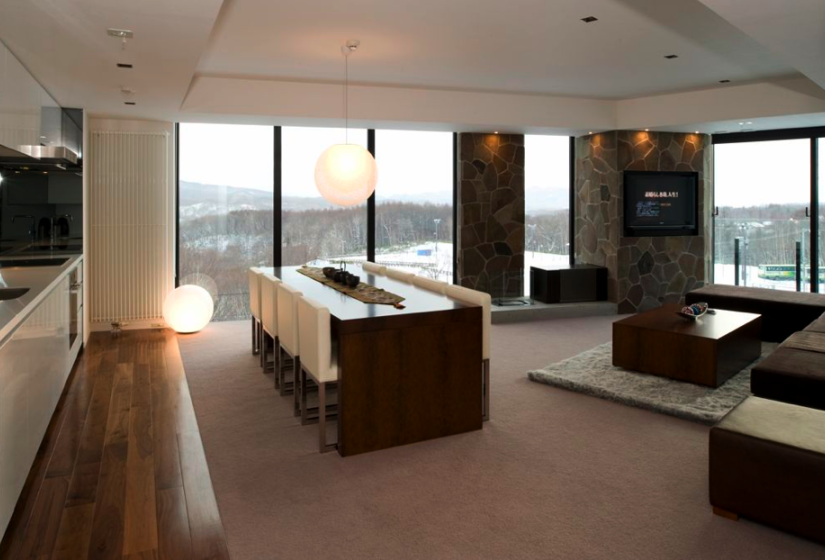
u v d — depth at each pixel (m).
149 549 2.33
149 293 6.63
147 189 6.52
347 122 6.71
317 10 4.10
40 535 2.43
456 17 4.27
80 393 4.35
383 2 3.96
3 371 2.31
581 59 5.48
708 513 2.59
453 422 3.54
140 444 3.41
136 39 3.59
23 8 3.05
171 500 2.74
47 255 5.39
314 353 3.36
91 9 3.09
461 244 7.66
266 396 4.32
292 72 5.85
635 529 2.46
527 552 2.30
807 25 3.31
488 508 2.65
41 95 4.72
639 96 7.31
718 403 3.88
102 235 6.41
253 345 5.54
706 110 7.01
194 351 5.68
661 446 3.35
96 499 2.74
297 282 4.80
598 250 8.05
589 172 8.14
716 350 4.16
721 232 8.41
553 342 6.11
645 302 7.90
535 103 7.19
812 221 7.65
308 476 3.00
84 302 5.86
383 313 3.40
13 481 2.48
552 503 2.69
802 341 3.96
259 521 2.55
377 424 3.33
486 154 7.68
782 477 2.36
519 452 3.28
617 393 4.12
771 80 6.52
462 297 3.88
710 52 5.29
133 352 5.61
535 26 4.49
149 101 5.43
